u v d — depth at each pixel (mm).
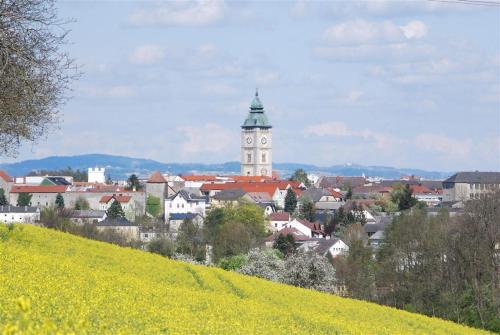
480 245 160000
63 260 81125
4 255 73688
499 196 168375
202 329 56812
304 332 68562
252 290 94688
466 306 155375
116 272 83250
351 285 185000
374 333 78812
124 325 51719
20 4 75625
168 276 91562
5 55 74312
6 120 78562
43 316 49562
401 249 182500
